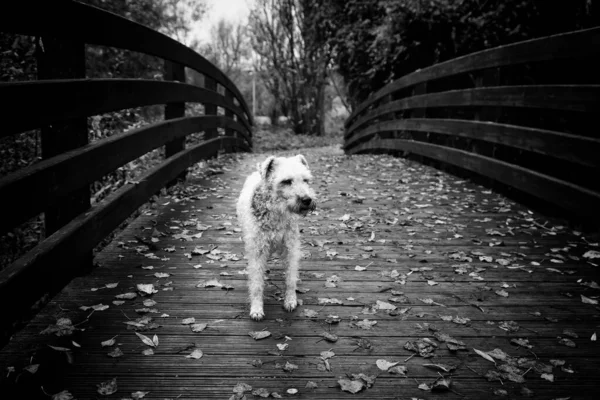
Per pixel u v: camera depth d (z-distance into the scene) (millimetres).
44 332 2676
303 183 3051
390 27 8883
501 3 7238
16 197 2371
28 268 2453
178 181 6301
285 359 2549
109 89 3654
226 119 9141
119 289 3275
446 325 2922
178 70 6102
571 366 2490
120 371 2391
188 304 3133
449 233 4629
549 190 4688
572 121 6062
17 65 4570
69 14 3090
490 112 6285
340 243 4336
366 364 2518
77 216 3277
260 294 3021
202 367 2455
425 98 7883
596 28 4047
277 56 19828
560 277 3604
